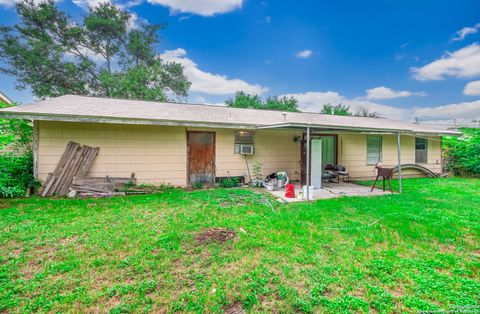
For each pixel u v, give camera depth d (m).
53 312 2.13
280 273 2.78
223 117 8.77
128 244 3.48
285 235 3.86
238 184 8.80
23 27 16.97
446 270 2.89
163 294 2.38
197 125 7.49
